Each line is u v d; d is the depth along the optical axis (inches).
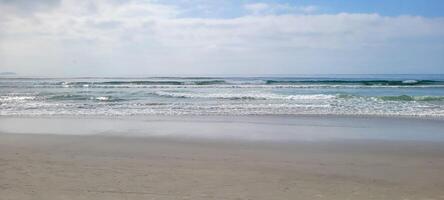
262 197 218.7
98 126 551.2
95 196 215.6
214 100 1011.3
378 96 1083.3
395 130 512.1
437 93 1269.7
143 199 211.8
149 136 460.8
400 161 323.3
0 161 307.4
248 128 530.6
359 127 539.2
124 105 871.1
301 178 263.0
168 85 1969.7
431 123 579.8
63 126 552.7
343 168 295.6
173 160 318.7
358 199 217.2
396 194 227.8
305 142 419.5
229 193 225.5
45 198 211.0
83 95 1185.4
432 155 349.7
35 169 278.7
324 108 799.7
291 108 802.2
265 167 296.0
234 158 330.6
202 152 359.3
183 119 633.6
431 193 230.8
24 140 429.7
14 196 213.9
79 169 280.1
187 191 228.1
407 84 1875.0
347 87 1685.5
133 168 285.6
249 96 1124.5
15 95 1182.9
